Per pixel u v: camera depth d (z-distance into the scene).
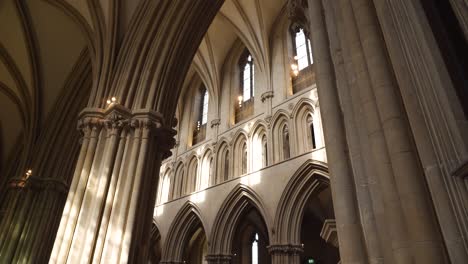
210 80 20.09
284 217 13.62
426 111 2.43
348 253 2.81
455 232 2.04
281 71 16.73
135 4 10.51
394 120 2.65
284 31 17.84
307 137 14.30
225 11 17.86
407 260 2.25
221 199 16.23
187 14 10.12
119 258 7.12
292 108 15.12
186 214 17.83
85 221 7.52
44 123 13.98
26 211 12.38
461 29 2.41
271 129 15.48
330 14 4.05
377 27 3.19
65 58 13.64
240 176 15.93
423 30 2.59
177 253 17.39
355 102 3.18
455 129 2.17
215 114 19.14
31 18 12.49
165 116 9.44
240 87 19.45
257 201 14.73
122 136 8.59
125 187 7.86
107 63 9.79
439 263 2.09
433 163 2.29
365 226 2.78
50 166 13.30
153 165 8.78
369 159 2.88
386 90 2.80
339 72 3.59
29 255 11.70
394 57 2.81
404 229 2.35
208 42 19.31
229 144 17.36
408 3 2.80
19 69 13.90
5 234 11.96
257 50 17.89
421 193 2.34
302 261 20.20
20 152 18.34
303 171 13.59
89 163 8.28
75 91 14.05
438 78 2.37
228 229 15.60
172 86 9.87
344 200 3.03
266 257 19.66
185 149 20.31
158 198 20.28
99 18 10.45
